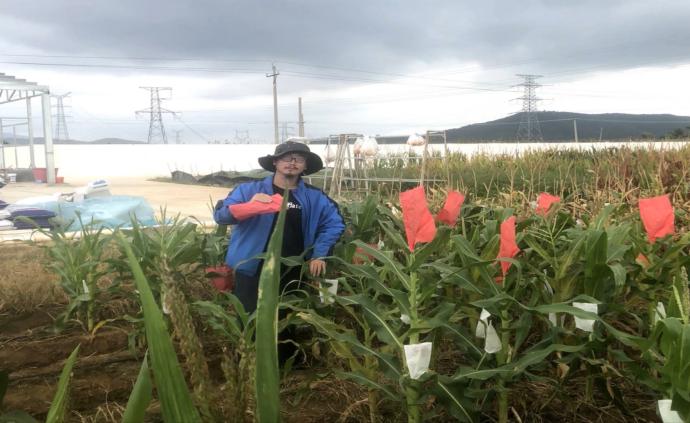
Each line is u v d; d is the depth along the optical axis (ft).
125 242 3.89
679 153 27.81
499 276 9.10
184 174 96.63
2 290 16.10
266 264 4.08
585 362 8.76
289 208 12.22
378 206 13.20
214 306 7.66
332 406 9.80
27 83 79.61
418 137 49.93
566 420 8.91
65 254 14.03
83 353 12.87
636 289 9.25
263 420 3.94
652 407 9.14
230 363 5.02
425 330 7.58
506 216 10.43
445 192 19.08
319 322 8.03
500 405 8.31
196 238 14.48
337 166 46.24
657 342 7.97
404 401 7.63
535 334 10.93
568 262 8.65
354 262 11.75
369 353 7.55
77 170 128.67
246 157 142.92
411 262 7.74
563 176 33.81
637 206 15.51
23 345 13.19
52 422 4.33
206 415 4.47
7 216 27.45
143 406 3.89
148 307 3.81
